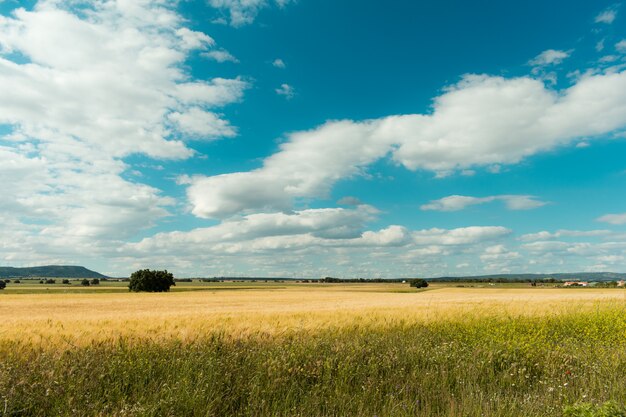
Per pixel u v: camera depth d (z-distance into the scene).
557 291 77.50
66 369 8.05
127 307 32.66
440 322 15.93
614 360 9.17
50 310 28.95
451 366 9.43
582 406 5.83
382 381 8.12
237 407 7.24
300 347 10.23
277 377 7.98
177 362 8.65
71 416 6.32
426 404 6.71
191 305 35.19
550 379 8.05
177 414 6.54
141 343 10.07
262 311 20.16
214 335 10.91
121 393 7.42
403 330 14.34
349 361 9.23
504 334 13.29
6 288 120.75
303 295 60.47
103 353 9.38
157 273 100.62
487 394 7.29
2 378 7.28
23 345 9.75
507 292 75.25
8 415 6.37
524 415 6.04
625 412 5.62
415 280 135.88
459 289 105.00
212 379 7.76
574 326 15.77
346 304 31.52
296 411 6.80
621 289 87.75
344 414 6.60
